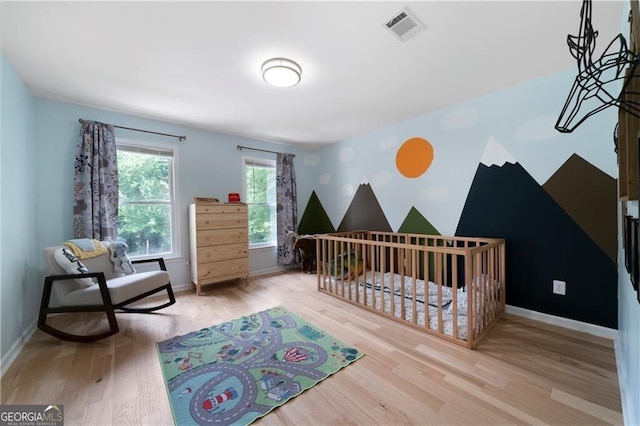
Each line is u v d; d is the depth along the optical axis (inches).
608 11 60.7
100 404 57.0
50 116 105.3
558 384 61.3
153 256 130.9
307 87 98.2
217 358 73.9
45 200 104.0
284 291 133.5
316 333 87.7
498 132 103.3
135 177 127.5
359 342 81.7
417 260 129.4
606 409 53.9
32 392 60.6
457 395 58.5
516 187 99.4
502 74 90.5
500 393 58.8
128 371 68.4
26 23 63.1
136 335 88.0
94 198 110.3
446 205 120.3
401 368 68.3
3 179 74.4
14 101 83.2
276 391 60.5
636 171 34.1
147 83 93.9
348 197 169.6
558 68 87.1
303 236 173.3
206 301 120.0
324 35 69.3
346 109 119.6
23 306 85.7
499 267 98.6
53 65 81.8
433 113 123.4
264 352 76.7
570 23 65.2
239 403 57.1
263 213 174.7
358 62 82.0
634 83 34.1
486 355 73.4
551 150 91.3
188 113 122.9
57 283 88.0
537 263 95.2
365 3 58.9
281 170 174.2
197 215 130.0
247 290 135.5
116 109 117.6
